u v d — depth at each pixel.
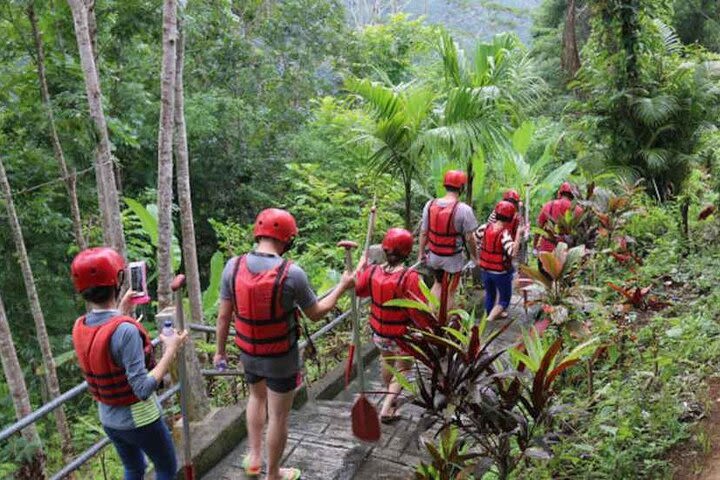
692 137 9.72
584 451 3.60
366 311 6.85
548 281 4.42
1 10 7.86
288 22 16.45
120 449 2.87
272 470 3.35
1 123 8.45
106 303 2.59
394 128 7.75
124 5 8.70
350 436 4.10
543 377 2.99
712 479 3.15
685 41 19.92
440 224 5.59
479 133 7.70
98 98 5.87
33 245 9.78
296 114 16.28
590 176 9.78
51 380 7.23
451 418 3.19
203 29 13.68
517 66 8.23
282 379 3.14
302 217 12.60
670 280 6.79
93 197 10.12
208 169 15.35
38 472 4.57
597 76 9.95
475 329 3.00
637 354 4.71
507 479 3.34
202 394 4.14
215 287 8.12
